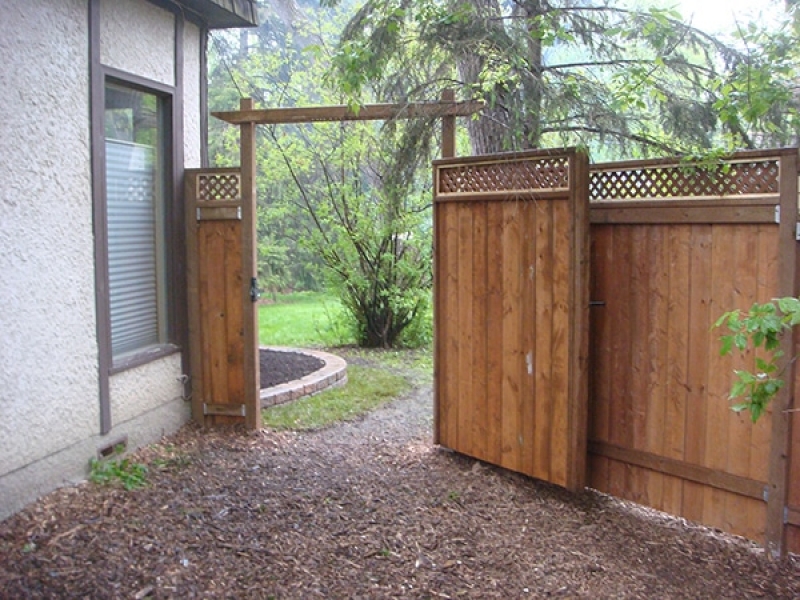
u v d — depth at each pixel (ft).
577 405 12.69
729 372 11.35
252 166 16.03
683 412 12.03
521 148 16.14
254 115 15.85
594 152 16.90
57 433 12.36
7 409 11.18
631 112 16.81
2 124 11.00
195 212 16.44
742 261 11.07
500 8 19.25
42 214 11.91
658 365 12.33
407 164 17.84
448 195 14.82
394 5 16.28
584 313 12.53
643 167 12.19
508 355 13.88
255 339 16.51
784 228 10.46
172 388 16.28
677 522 12.55
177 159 16.28
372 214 27.94
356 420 18.43
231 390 16.81
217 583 9.61
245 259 16.24
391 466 14.66
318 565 10.28
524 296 13.48
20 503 11.46
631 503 13.29
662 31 13.71
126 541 10.60
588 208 12.42
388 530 11.53
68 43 12.48
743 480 11.32
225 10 16.55
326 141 27.76
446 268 15.07
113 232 14.73
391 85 17.43
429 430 17.54
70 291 12.64
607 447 13.19
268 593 9.44
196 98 17.11
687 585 10.36
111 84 14.43
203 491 12.84
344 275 29.37
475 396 14.65
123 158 14.94
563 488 13.67
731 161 11.04
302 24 31.17
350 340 31.53
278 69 32.04
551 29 15.85
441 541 11.25
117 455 14.15
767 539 11.12
